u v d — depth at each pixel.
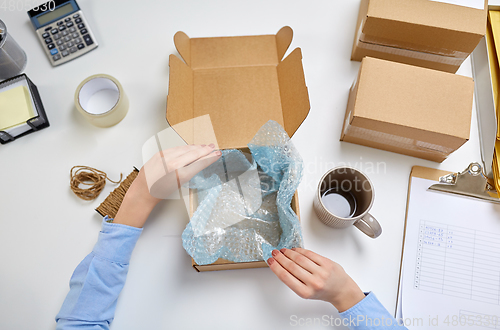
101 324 0.63
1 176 0.74
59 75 0.79
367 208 0.59
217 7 0.82
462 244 0.69
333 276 0.60
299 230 0.59
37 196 0.73
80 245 0.71
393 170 0.74
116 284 0.65
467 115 0.64
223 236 0.66
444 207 0.71
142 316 0.67
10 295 0.69
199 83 0.74
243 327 0.66
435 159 0.73
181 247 0.69
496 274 0.68
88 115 0.70
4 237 0.71
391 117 0.64
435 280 0.68
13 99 0.72
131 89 0.78
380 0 0.67
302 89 0.64
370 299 0.62
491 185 0.71
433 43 0.69
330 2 0.81
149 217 0.71
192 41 0.74
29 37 0.80
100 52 0.80
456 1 0.66
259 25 0.82
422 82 0.66
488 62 0.72
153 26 0.81
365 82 0.66
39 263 0.70
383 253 0.70
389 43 0.72
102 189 0.73
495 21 0.74
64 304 0.64
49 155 0.75
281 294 0.67
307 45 0.80
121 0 0.81
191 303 0.67
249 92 0.73
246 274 0.68
